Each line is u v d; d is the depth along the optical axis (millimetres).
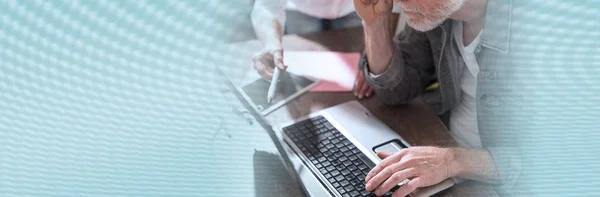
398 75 1173
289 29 1459
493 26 1049
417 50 1226
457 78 1186
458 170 970
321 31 1441
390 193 927
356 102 1165
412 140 1085
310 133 1069
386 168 944
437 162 959
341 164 993
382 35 1152
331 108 1143
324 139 1053
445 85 1193
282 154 1042
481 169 980
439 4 1006
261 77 1224
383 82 1171
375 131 1073
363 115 1121
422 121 1136
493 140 1038
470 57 1131
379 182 933
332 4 1472
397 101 1185
